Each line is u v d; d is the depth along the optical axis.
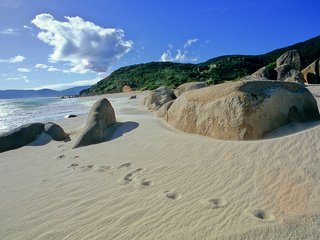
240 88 6.25
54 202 3.83
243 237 2.62
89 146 7.00
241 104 5.96
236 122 5.88
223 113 6.16
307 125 6.00
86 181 4.51
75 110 22.11
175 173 4.37
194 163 4.67
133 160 5.30
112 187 4.12
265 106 5.91
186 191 3.72
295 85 6.86
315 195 3.21
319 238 2.54
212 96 6.73
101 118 8.30
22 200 4.02
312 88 17.03
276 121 5.92
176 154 5.27
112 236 2.88
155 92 16.36
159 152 5.57
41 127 8.92
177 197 3.58
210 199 3.42
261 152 4.60
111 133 8.16
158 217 3.14
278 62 28.62
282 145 4.72
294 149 4.51
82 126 10.75
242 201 3.29
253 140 5.55
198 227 2.86
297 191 3.34
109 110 9.08
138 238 2.79
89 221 3.22
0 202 4.01
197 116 6.85
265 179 3.74
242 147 4.96
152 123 8.84
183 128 7.22
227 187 3.68
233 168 4.21
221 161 4.54
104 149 6.45
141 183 4.12
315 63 23.61
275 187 3.51
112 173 4.75
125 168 4.92
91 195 3.92
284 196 3.28
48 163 5.94
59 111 21.89
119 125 9.03
